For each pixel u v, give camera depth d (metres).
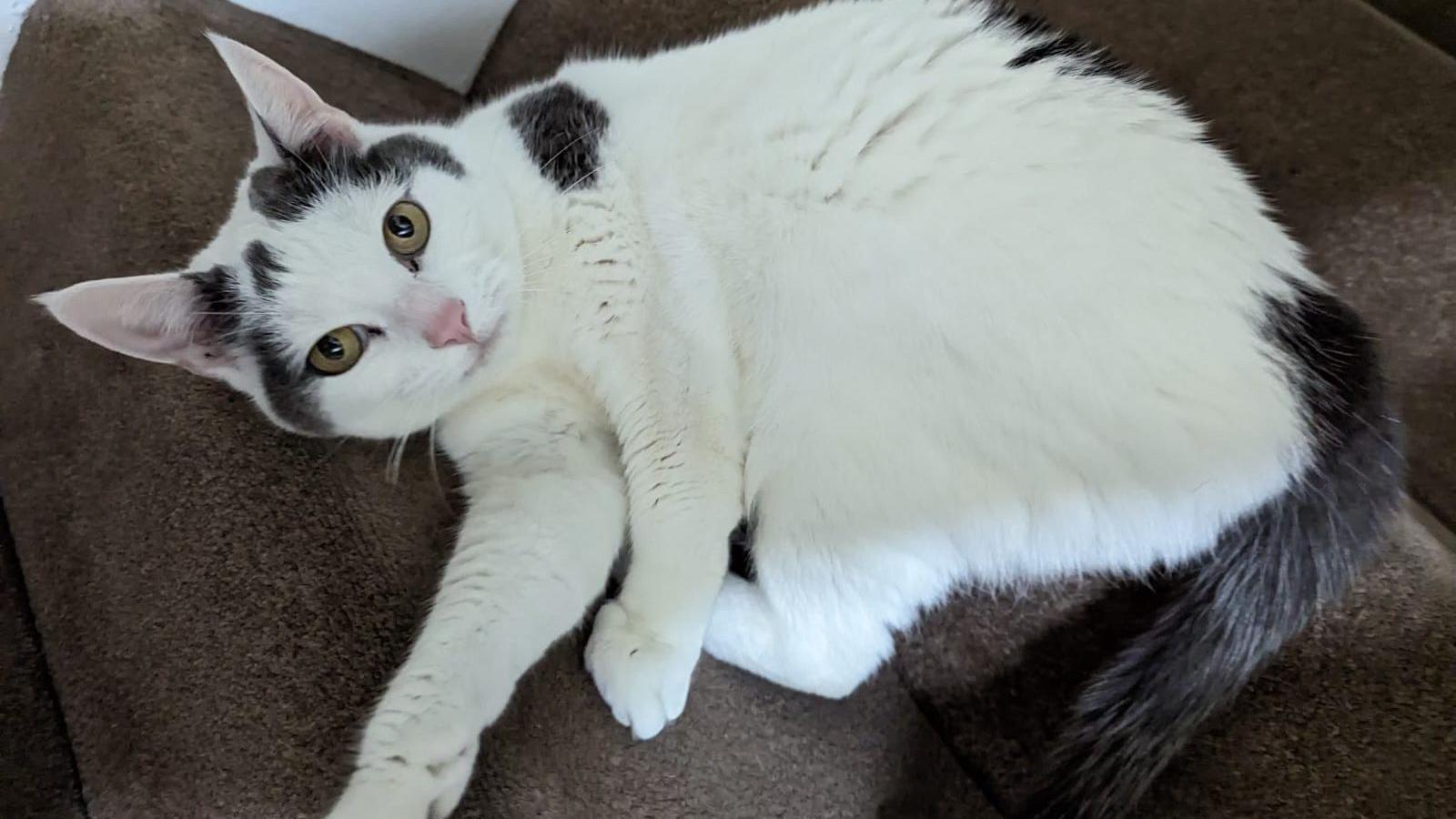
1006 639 0.48
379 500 0.43
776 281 0.41
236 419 0.43
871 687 0.48
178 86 0.47
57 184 0.47
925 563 0.41
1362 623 0.43
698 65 0.44
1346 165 0.48
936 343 0.39
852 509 0.41
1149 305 0.37
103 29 0.47
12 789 0.41
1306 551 0.40
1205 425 0.37
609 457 0.45
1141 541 0.39
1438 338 0.48
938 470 0.40
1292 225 0.49
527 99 0.45
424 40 0.56
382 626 0.40
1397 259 0.48
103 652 0.42
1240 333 0.38
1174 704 0.41
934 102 0.40
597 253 0.43
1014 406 0.38
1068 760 0.42
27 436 0.45
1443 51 0.49
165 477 0.42
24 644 0.43
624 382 0.43
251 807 0.38
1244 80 0.50
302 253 0.39
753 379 0.43
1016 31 0.43
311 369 0.40
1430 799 0.41
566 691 0.42
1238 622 0.40
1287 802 0.42
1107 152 0.39
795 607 0.42
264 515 0.41
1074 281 0.38
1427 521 0.48
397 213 0.40
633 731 0.41
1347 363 0.39
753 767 0.44
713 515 0.42
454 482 0.45
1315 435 0.39
